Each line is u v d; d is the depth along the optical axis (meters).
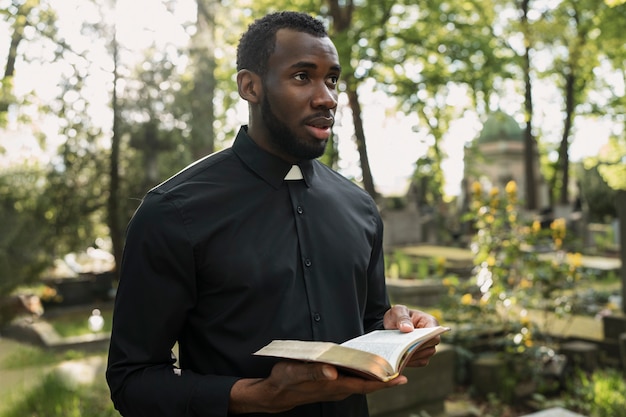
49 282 11.09
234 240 1.43
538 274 5.88
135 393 1.35
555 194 28.34
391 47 16.22
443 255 15.63
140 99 11.40
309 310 1.46
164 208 1.40
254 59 1.46
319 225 1.55
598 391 5.21
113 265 13.30
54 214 11.13
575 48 16.98
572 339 7.21
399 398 4.63
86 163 11.53
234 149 1.55
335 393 1.20
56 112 11.32
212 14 11.95
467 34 14.91
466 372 5.88
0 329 7.16
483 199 6.19
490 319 6.52
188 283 1.41
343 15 14.13
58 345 7.26
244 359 1.39
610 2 10.27
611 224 21.88
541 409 5.29
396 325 1.55
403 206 23.27
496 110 16.70
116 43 11.34
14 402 4.67
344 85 14.48
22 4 11.31
